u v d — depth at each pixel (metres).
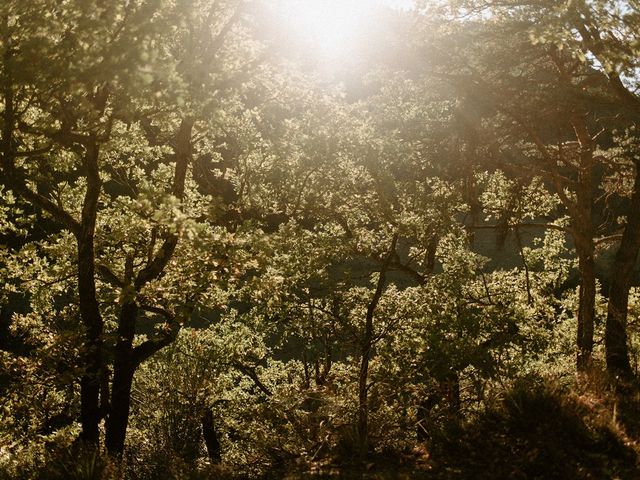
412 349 11.77
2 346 25.66
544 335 13.75
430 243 15.57
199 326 23.83
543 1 12.71
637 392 9.34
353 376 13.07
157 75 8.14
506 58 13.83
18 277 14.17
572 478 6.82
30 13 8.17
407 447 8.63
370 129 13.48
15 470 9.48
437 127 13.46
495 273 17.02
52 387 12.56
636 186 14.35
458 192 14.06
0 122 9.27
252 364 18.64
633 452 7.35
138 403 17.23
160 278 14.36
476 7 14.50
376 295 12.11
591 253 16.91
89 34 8.07
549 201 19.66
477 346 11.12
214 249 11.02
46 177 13.08
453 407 9.53
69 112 9.66
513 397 8.55
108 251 14.69
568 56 14.21
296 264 13.69
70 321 14.70
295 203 14.52
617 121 14.36
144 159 15.31
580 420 7.92
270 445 9.32
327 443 8.93
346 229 15.42
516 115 13.45
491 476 7.11
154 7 8.65
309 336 15.51
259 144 14.41
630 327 13.84
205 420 17.19
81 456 8.94
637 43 9.84
